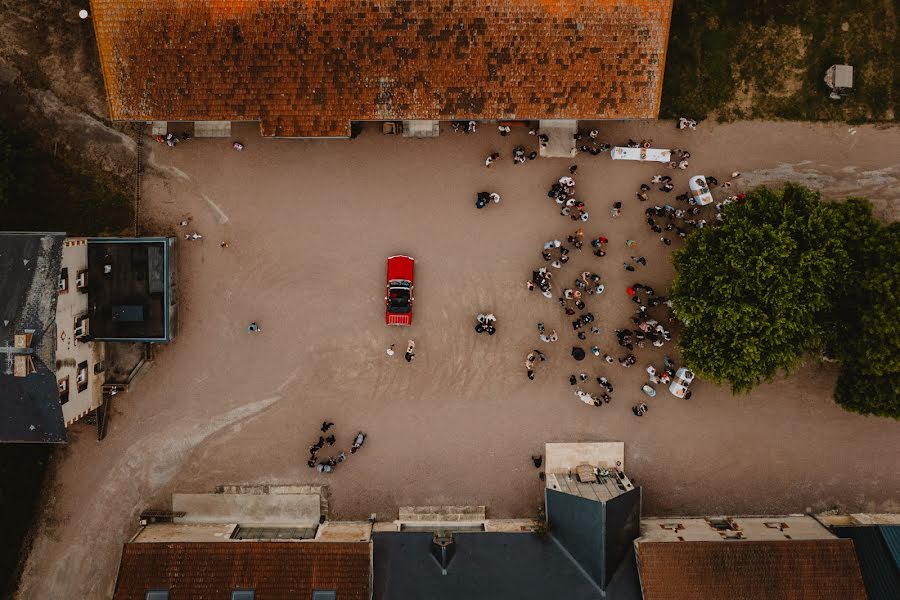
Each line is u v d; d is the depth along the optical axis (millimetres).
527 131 30297
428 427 30625
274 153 30281
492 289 30516
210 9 26312
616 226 30516
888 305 24906
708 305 26219
